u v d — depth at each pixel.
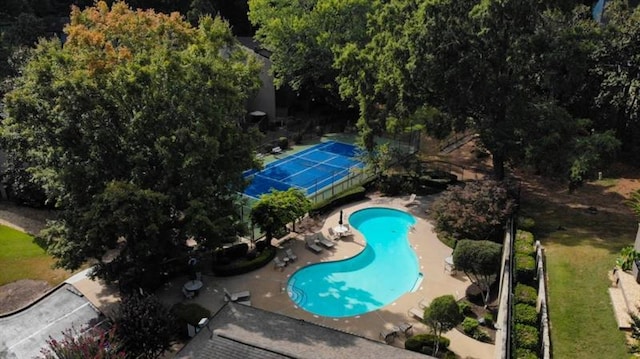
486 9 36.72
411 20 40.50
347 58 44.09
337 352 22.55
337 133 66.94
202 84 31.22
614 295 25.70
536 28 38.84
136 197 26.97
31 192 42.44
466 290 31.88
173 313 28.47
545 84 41.44
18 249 37.22
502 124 38.66
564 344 22.88
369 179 48.53
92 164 29.73
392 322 29.50
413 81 40.25
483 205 34.53
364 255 37.56
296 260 36.28
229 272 34.22
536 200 40.22
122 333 24.52
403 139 59.25
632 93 39.97
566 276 28.25
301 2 63.03
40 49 34.78
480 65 37.66
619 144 35.56
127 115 30.56
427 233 39.97
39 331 29.06
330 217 42.78
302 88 67.88
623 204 38.47
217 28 39.44
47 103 29.19
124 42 36.94
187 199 30.84
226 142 32.41
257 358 21.53
